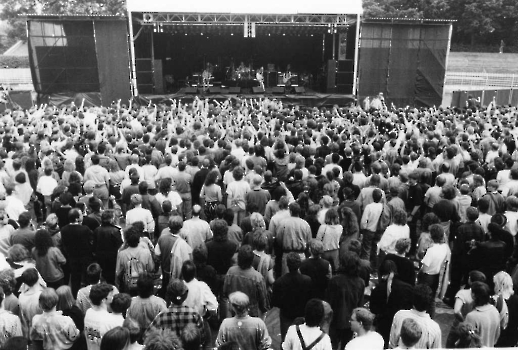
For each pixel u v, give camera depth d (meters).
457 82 43.50
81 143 12.95
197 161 10.44
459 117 17.58
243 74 30.09
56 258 6.72
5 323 5.05
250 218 7.53
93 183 8.80
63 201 8.02
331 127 14.53
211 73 30.27
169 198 8.73
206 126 15.44
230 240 6.90
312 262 6.25
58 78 25.39
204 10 24.66
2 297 5.16
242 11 24.80
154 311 5.29
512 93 29.19
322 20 26.23
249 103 26.00
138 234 6.40
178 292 5.00
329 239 7.28
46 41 24.89
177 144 11.66
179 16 26.11
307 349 4.47
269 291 6.68
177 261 6.71
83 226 7.23
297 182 9.40
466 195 8.53
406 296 5.61
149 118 16.59
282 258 7.63
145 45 29.53
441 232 6.66
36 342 5.02
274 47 32.78
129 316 5.29
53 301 4.93
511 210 7.86
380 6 59.03
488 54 52.72
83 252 7.24
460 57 52.16
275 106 22.88
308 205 8.45
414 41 26.03
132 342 4.44
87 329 4.94
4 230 7.21
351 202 8.52
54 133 12.85
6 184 9.73
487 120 16.48
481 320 5.09
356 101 26.61
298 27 29.36
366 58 26.11
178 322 4.99
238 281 5.80
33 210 12.14
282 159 10.85
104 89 25.75
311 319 4.52
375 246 8.93
